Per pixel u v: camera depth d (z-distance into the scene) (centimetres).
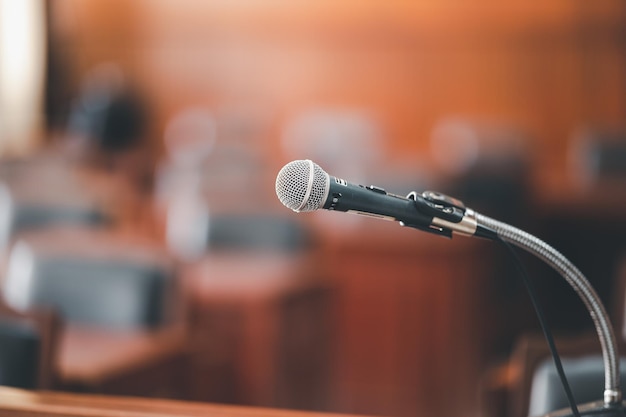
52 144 969
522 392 194
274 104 1084
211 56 1099
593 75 999
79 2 1132
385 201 121
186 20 1102
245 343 357
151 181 855
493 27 1020
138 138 1089
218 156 749
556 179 710
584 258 642
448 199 125
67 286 305
